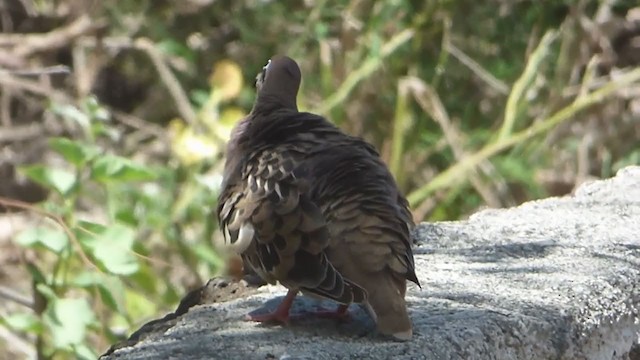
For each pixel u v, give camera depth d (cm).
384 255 603
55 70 1564
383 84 1600
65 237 951
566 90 1620
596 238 821
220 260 1205
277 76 701
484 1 1739
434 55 1694
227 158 675
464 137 1605
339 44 1625
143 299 1152
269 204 621
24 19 1786
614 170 1593
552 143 1619
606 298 717
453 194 1488
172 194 1327
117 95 1847
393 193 627
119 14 1808
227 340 634
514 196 1555
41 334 970
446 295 697
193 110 1698
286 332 646
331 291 596
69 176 985
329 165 626
